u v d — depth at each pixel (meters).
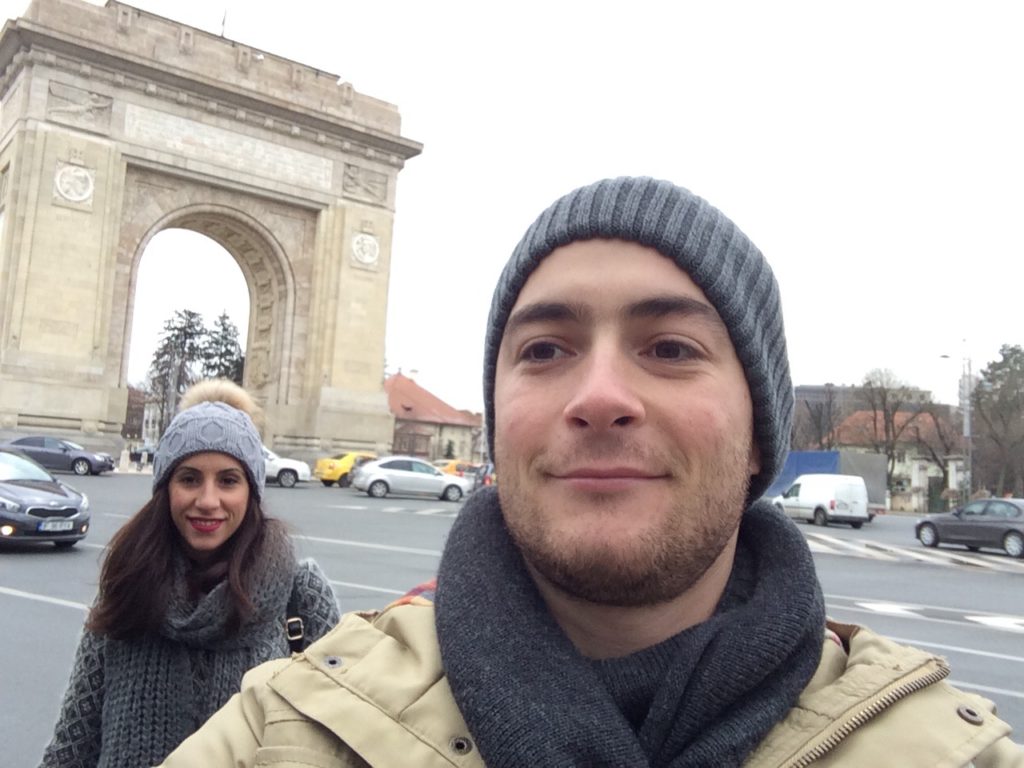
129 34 34.44
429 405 97.25
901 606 11.28
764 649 1.33
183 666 2.58
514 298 1.61
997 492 61.22
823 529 28.09
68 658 6.79
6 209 32.19
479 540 1.54
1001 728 1.35
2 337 31.39
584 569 1.34
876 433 65.25
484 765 1.24
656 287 1.45
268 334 41.09
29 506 12.27
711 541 1.40
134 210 35.16
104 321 33.16
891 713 1.35
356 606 9.14
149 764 2.47
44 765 2.58
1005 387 58.72
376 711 1.33
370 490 28.81
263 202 38.50
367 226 40.44
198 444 2.67
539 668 1.30
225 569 2.65
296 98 38.72
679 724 1.29
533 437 1.42
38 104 32.34
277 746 1.33
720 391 1.45
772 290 1.67
